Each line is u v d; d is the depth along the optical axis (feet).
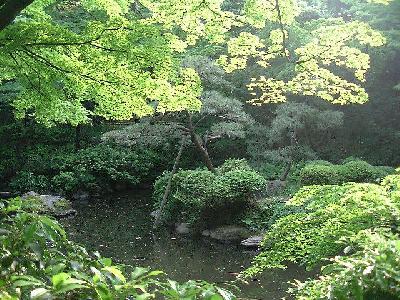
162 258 30.60
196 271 27.91
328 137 52.85
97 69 14.39
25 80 15.61
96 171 52.75
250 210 36.78
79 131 58.75
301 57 19.70
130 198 51.13
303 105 43.37
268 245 11.25
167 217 39.19
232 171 38.34
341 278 5.07
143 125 39.70
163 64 14.40
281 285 24.02
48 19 18.49
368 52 45.85
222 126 40.04
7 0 10.65
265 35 42.93
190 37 18.54
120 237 35.47
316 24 44.32
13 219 6.48
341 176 36.01
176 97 16.42
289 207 33.12
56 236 6.68
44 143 60.44
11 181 51.37
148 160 56.54
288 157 43.55
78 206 46.62
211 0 16.66
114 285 4.75
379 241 5.42
